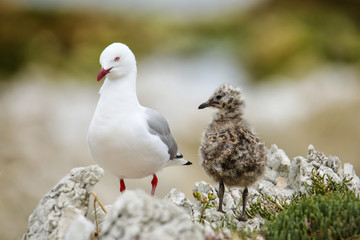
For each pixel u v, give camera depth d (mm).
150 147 7750
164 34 35750
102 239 5523
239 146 7488
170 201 7957
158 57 32750
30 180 14641
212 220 7418
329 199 6492
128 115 7656
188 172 17328
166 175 16438
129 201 5480
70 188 6566
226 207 8078
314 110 22000
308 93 23688
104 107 7648
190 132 19844
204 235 5809
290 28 32531
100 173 6633
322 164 8484
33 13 34406
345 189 7566
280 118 21906
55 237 6250
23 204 13539
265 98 24734
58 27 33438
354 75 26781
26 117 18594
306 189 7805
